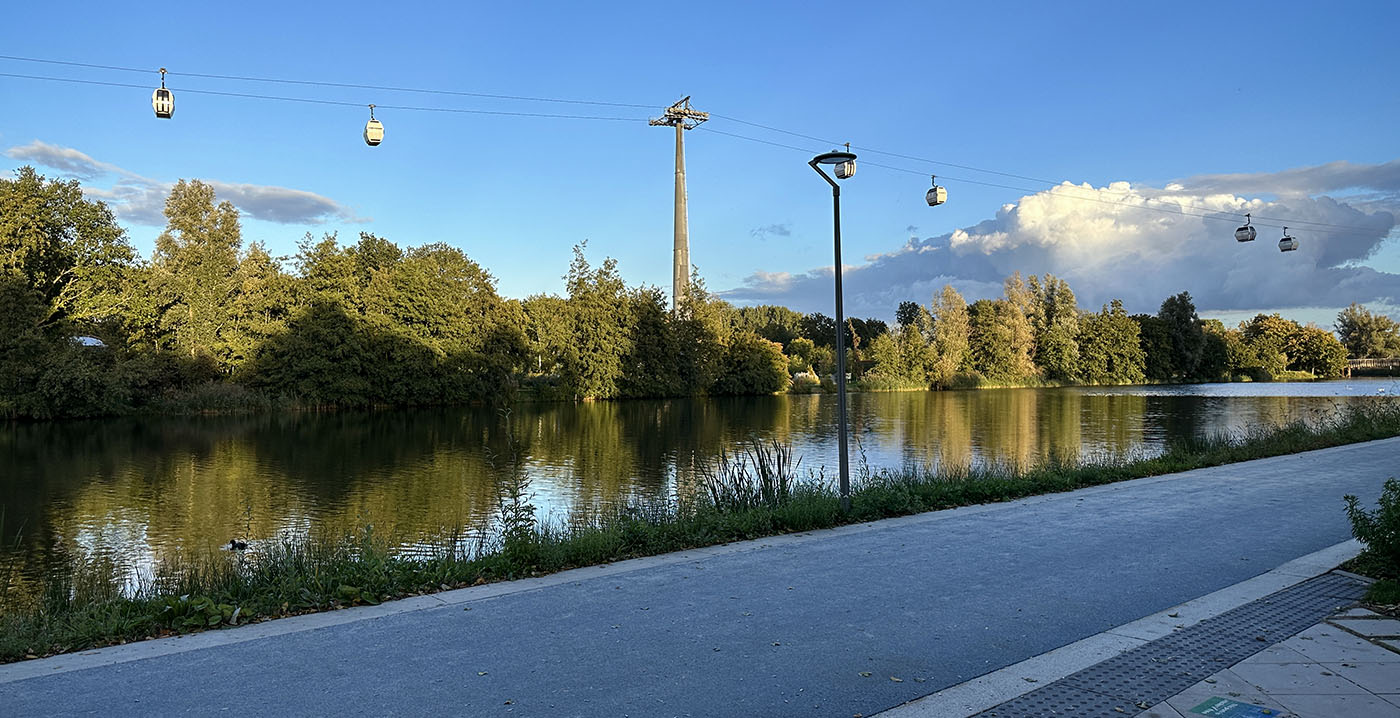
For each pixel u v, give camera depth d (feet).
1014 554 27.76
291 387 161.68
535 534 29.48
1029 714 14.29
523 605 21.31
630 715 14.14
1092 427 128.98
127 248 163.84
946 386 291.79
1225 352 355.97
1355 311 418.72
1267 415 147.64
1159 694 15.19
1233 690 15.34
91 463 88.28
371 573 23.30
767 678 16.01
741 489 40.27
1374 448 63.57
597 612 20.65
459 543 37.68
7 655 17.28
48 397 131.75
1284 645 17.95
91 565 45.27
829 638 18.54
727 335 257.34
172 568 41.60
